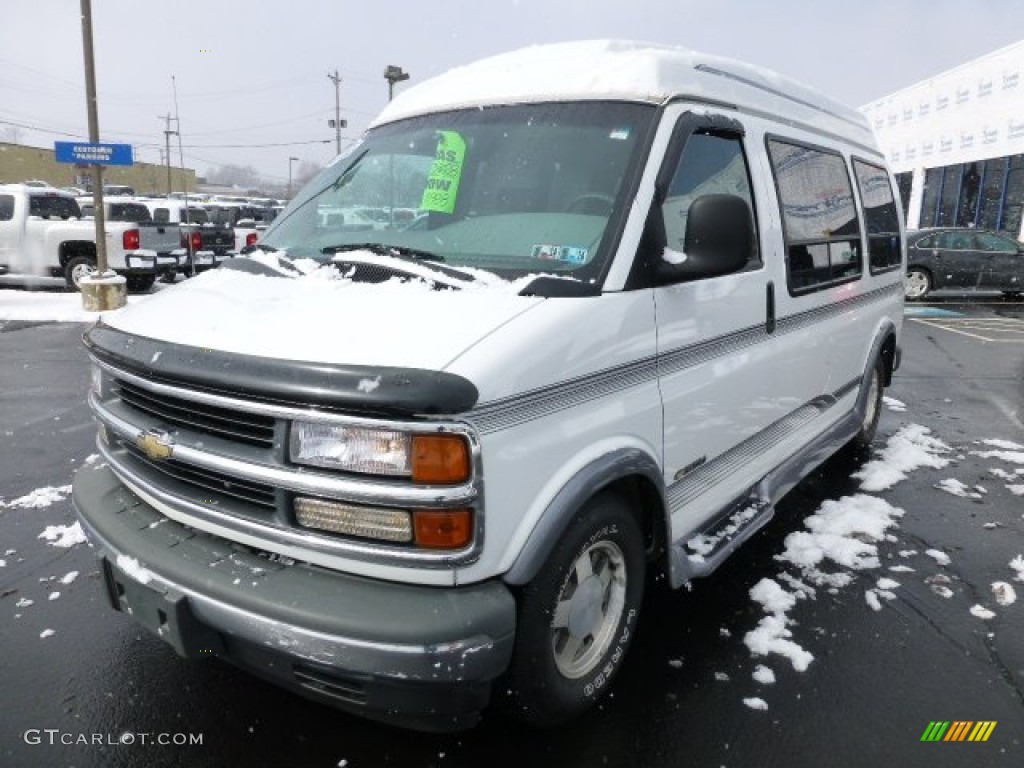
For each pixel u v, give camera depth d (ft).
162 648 10.54
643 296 8.91
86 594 11.96
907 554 13.67
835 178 15.17
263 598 7.06
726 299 10.66
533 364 7.38
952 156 76.74
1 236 49.70
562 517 7.63
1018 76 65.67
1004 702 9.59
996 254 51.67
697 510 10.74
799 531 14.55
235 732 8.91
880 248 17.84
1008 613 11.71
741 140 11.47
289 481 7.10
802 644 10.78
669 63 10.38
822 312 14.37
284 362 7.07
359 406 6.65
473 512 6.94
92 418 21.94
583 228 8.97
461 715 7.45
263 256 10.28
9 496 15.96
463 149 10.47
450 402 6.57
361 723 9.07
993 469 18.45
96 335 9.41
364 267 9.06
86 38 40.34
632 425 8.84
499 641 7.09
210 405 7.63
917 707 9.45
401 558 6.95
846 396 16.88
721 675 9.99
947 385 28.07
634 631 10.32
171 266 52.21
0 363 29.58
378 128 12.07
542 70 10.91
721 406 10.84
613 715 9.22
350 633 6.73
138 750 8.61
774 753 8.64
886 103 91.86
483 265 8.91
